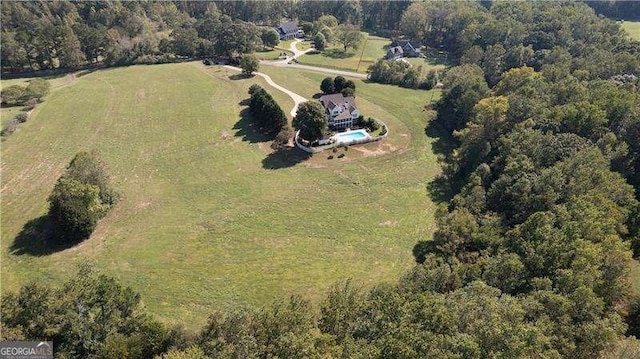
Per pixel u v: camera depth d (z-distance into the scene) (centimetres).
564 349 4247
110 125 11544
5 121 11506
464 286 5672
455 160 9581
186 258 7181
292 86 14150
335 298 5144
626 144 7875
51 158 9975
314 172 9619
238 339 4500
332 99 11556
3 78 14725
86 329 4803
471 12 17562
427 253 7338
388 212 8462
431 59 17300
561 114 8706
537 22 15838
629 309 5381
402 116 12300
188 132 11238
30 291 4969
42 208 8244
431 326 4347
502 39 15725
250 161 10006
